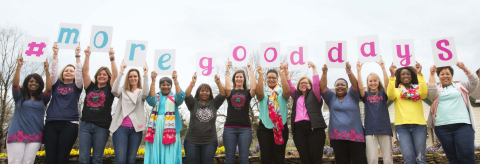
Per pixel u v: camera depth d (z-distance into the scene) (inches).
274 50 214.4
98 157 179.5
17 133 179.5
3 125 644.7
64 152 180.4
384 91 190.2
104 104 186.9
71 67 194.7
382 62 195.8
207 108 197.3
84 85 192.9
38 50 196.5
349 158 190.2
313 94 197.0
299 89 204.7
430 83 184.1
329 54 205.8
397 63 198.5
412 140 178.9
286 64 214.1
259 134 196.4
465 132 175.6
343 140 187.9
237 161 251.6
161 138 190.1
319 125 185.2
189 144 190.4
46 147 179.3
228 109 199.2
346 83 197.8
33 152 181.9
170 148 189.5
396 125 184.2
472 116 179.5
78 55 196.5
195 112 195.5
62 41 199.9
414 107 181.3
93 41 201.0
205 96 199.5
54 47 197.6
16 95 185.9
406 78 189.0
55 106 184.5
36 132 184.4
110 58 198.7
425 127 177.3
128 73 196.5
